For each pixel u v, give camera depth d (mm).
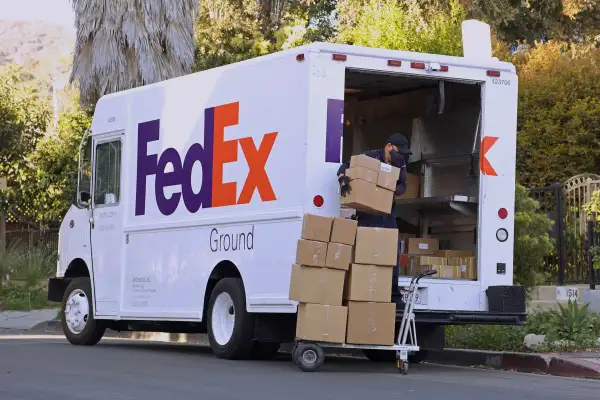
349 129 14406
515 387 9797
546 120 21000
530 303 15633
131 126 13961
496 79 11945
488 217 11852
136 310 13586
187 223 12750
